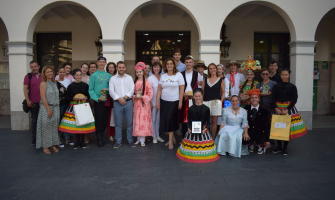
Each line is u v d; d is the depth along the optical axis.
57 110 4.40
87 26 8.14
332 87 8.52
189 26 8.13
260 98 4.56
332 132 5.96
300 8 5.97
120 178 3.28
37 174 3.43
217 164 3.80
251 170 3.55
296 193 2.85
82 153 4.37
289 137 4.20
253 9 7.12
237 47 8.30
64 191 2.92
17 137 5.50
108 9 5.87
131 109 4.71
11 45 5.96
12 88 6.09
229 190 2.93
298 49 6.03
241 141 4.09
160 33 8.25
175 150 4.55
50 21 8.12
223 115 4.35
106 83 4.64
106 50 5.90
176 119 4.54
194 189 2.96
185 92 4.70
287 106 4.21
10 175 3.39
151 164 3.80
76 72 4.47
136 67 4.69
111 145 4.89
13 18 5.94
